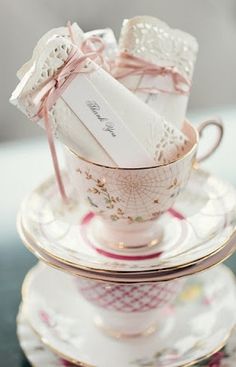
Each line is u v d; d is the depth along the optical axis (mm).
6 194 666
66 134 467
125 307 510
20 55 942
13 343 527
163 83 498
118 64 498
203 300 561
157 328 536
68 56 450
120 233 507
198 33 978
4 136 991
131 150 470
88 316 545
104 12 937
